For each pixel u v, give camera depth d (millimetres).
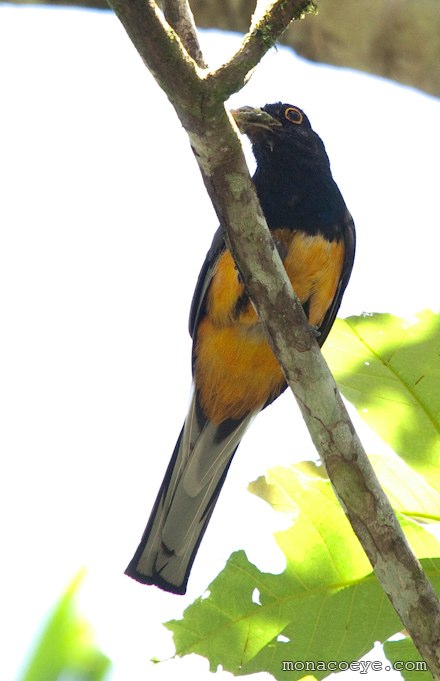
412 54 11898
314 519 8070
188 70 6785
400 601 7207
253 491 8383
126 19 6523
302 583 8102
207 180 7570
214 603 8102
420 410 8367
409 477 8289
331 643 8070
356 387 8492
